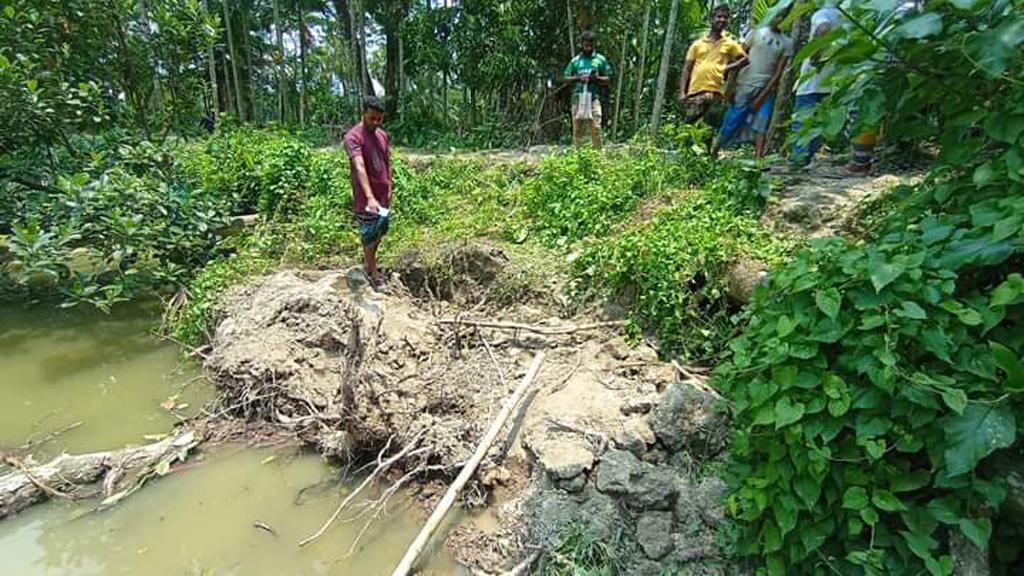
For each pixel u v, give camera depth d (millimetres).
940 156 2258
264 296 5082
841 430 2117
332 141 15250
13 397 4512
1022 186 1990
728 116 5855
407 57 15250
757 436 2359
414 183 7477
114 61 7496
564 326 4422
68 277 5816
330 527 3191
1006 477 1904
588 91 8008
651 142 6965
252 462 3756
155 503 3420
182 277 6152
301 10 18141
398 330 4434
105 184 5699
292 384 4234
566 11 11312
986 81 2035
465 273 5266
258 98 20719
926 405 1859
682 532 2719
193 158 8555
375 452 3650
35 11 6367
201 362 4965
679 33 11289
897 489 1990
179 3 7688
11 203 6090
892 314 1985
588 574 2602
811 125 2352
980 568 1900
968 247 1984
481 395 3844
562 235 5594
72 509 3385
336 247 6348
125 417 4277
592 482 3023
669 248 4172
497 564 2824
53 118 6219
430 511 3217
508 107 13367
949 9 2012
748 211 4715
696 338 3951
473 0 12086
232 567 2980
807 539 2137
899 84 2143
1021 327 1919
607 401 3562
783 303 2393
